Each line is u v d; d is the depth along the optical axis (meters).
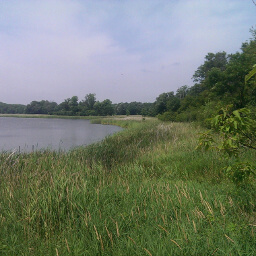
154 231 3.29
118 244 3.03
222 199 4.08
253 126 3.19
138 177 6.24
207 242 2.81
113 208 4.01
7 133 25.70
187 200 4.14
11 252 2.96
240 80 14.40
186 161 7.18
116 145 10.82
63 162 7.06
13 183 5.25
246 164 3.14
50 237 3.34
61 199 4.07
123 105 115.75
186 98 33.34
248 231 3.01
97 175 6.14
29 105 119.56
